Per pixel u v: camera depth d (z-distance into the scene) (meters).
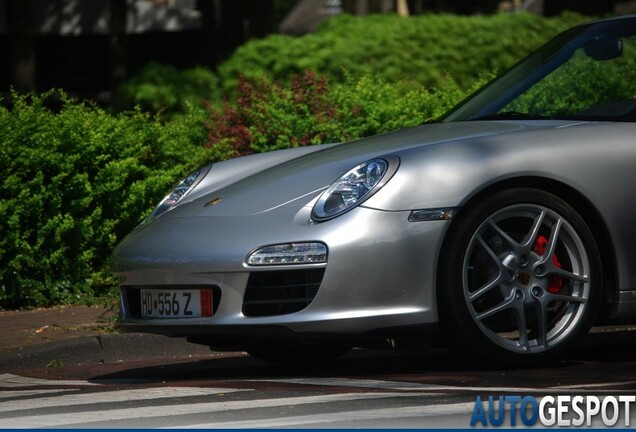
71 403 9.89
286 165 12.16
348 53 33.03
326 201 10.79
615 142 11.24
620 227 11.13
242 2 61.62
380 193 10.66
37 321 16.22
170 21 64.44
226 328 10.71
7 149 18.17
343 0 53.09
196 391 10.20
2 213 17.89
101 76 71.62
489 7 55.28
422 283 10.59
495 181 10.77
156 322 11.29
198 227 11.26
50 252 18.45
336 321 10.43
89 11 64.75
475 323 10.73
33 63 52.22
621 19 13.39
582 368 11.12
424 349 10.98
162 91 37.28
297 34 85.44
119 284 11.91
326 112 20.66
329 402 9.19
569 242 11.10
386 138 12.15
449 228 10.71
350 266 10.46
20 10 51.78
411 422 8.20
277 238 10.62
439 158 10.84
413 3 66.50
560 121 11.75
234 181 12.56
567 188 11.07
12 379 12.44
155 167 19.72
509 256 10.90
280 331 10.56
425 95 21.47
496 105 12.91
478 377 10.54
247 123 21.12
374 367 12.26
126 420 8.77
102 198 18.92
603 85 12.47
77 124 18.64
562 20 35.47
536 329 11.23
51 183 18.39
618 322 11.34
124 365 13.69
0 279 18.05
